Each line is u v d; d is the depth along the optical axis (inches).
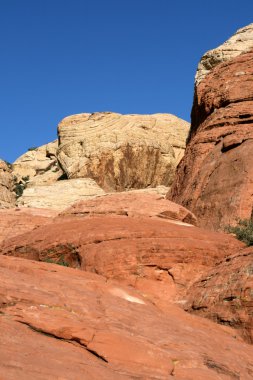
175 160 2822.3
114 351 370.9
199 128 1553.9
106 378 323.6
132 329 414.9
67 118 2930.6
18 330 358.3
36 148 3705.7
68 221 976.3
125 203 1068.5
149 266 776.9
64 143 2827.3
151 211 1034.1
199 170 1374.3
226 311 629.0
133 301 519.2
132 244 794.8
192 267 783.7
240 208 1137.4
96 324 400.5
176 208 1055.6
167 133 2888.8
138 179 2679.6
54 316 388.8
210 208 1219.2
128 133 2741.1
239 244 852.6
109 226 850.8
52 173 3002.0
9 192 2440.9
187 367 380.2
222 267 734.5
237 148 1302.9
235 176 1222.3
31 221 1381.6
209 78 1643.7
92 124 2837.1
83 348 371.6
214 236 852.0
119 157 2672.2
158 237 807.7
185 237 819.4
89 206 1093.1
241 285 634.8
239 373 400.5
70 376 310.8
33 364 312.7
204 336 468.4
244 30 2153.1
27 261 546.9
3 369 295.0
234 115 1419.8
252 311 600.4
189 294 737.0
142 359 370.6
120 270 771.4
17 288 411.2
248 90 1465.3
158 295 751.7
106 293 513.0
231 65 1582.2
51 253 867.4
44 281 457.1
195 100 1710.1
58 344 363.3
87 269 793.6
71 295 441.7
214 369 389.1
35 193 2213.3
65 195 2208.4
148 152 2706.7
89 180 2317.9
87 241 834.2
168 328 446.3
